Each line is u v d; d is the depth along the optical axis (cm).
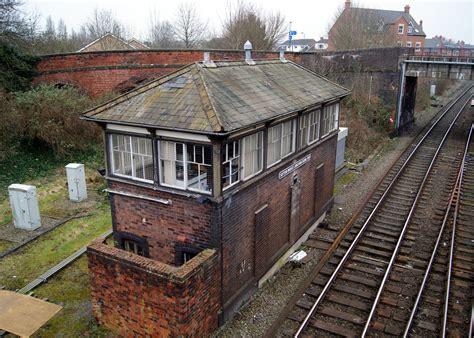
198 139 780
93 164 1953
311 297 977
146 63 2419
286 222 1149
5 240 1262
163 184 865
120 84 2406
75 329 864
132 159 901
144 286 767
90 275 836
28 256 1172
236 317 910
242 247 922
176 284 723
